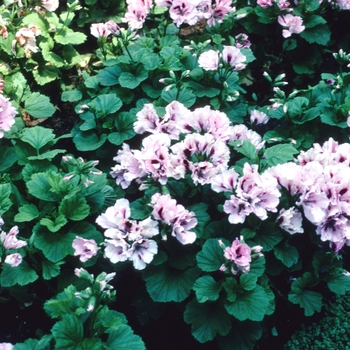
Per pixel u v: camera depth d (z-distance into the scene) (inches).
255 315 31.2
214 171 32.8
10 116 37.3
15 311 36.2
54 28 47.5
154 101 41.8
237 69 41.5
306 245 36.1
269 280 35.1
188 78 43.3
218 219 36.1
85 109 40.1
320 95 43.0
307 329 35.7
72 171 36.2
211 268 32.5
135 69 43.4
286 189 33.4
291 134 42.6
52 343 29.5
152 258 32.2
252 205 32.1
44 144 38.4
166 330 36.2
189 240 32.3
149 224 31.9
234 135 37.5
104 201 37.3
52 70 46.8
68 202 34.6
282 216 33.0
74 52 48.2
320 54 50.8
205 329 32.5
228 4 46.8
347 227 33.2
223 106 43.3
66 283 34.6
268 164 36.0
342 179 32.9
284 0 48.3
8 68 45.7
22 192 38.7
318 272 34.6
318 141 43.2
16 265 32.4
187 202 35.7
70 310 29.0
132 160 33.4
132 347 29.1
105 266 36.2
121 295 37.4
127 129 40.6
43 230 34.4
